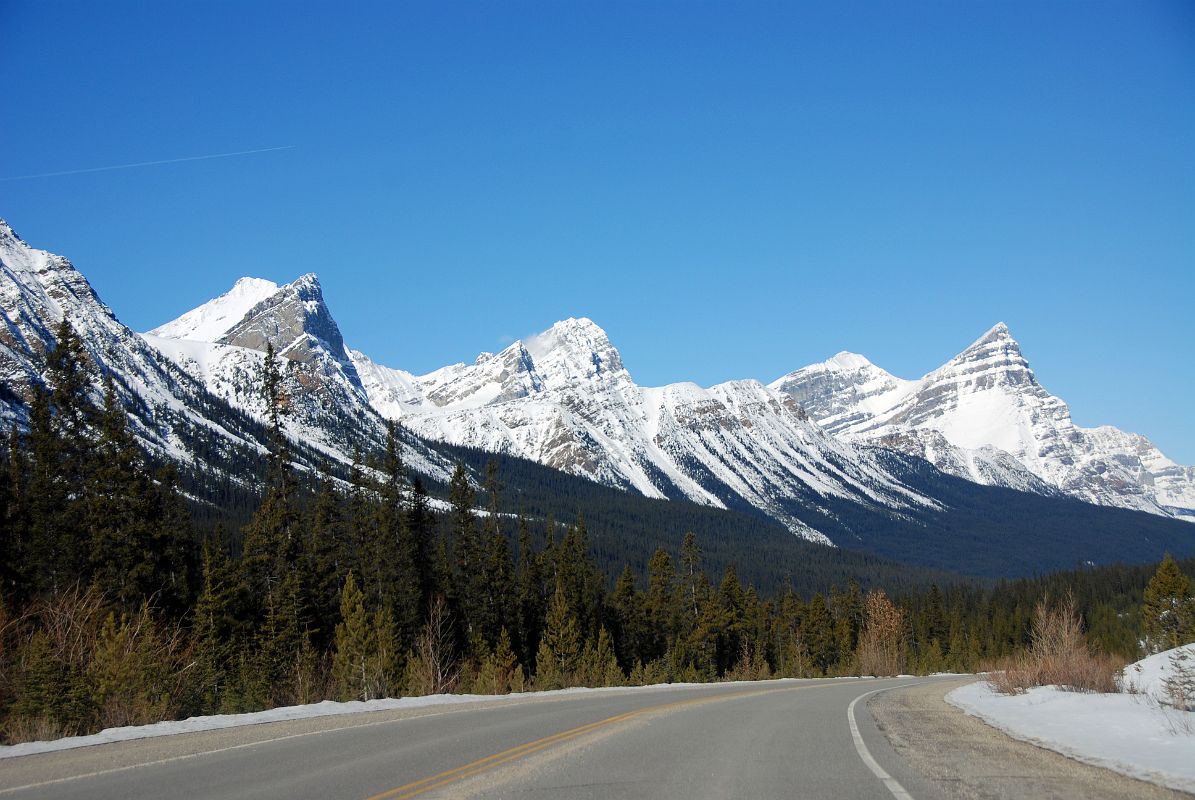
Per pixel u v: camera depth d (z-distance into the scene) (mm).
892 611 119938
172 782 13164
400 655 53062
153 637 30672
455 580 82188
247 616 59469
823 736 19234
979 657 126625
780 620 121062
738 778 13422
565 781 13102
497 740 17969
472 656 67688
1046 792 12273
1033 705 27734
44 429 57938
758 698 33688
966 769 14422
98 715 25656
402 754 15859
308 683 43562
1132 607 139000
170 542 60438
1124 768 14336
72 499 58219
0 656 27125
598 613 98688
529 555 97062
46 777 13883
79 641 30047
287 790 12398
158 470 63281
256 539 66375
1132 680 35250
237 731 20000
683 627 107125
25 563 52906
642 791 12312
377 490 82188
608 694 37000
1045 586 172125
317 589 67500
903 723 22703
